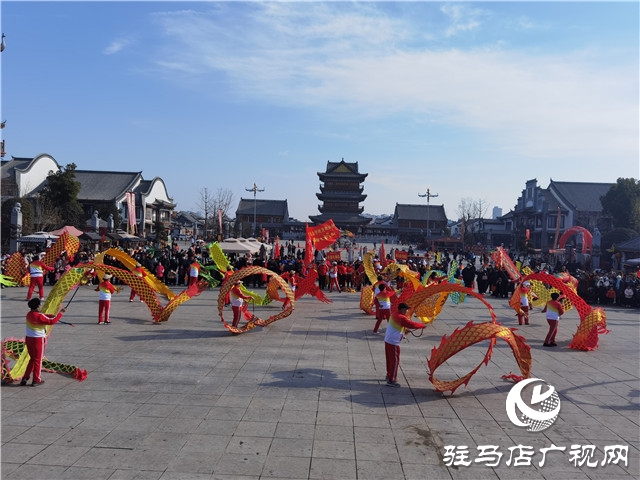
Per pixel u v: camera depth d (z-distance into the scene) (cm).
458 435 806
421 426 838
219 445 741
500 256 2552
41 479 632
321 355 1303
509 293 2938
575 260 5622
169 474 652
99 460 686
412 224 12150
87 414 852
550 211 8469
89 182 7831
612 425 871
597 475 689
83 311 1884
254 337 1503
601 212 7956
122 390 982
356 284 2939
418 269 3391
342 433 798
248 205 12406
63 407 882
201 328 1619
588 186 8856
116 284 2820
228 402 927
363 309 1953
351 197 11394
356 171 11625
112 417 840
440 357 1009
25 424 803
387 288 1639
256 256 3559
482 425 851
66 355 1237
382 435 796
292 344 1423
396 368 1059
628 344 1597
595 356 1406
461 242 8712
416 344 1480
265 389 1008
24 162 6838
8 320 1647
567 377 1175
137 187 8044
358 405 930
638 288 2616
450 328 1759
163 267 2794
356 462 700
